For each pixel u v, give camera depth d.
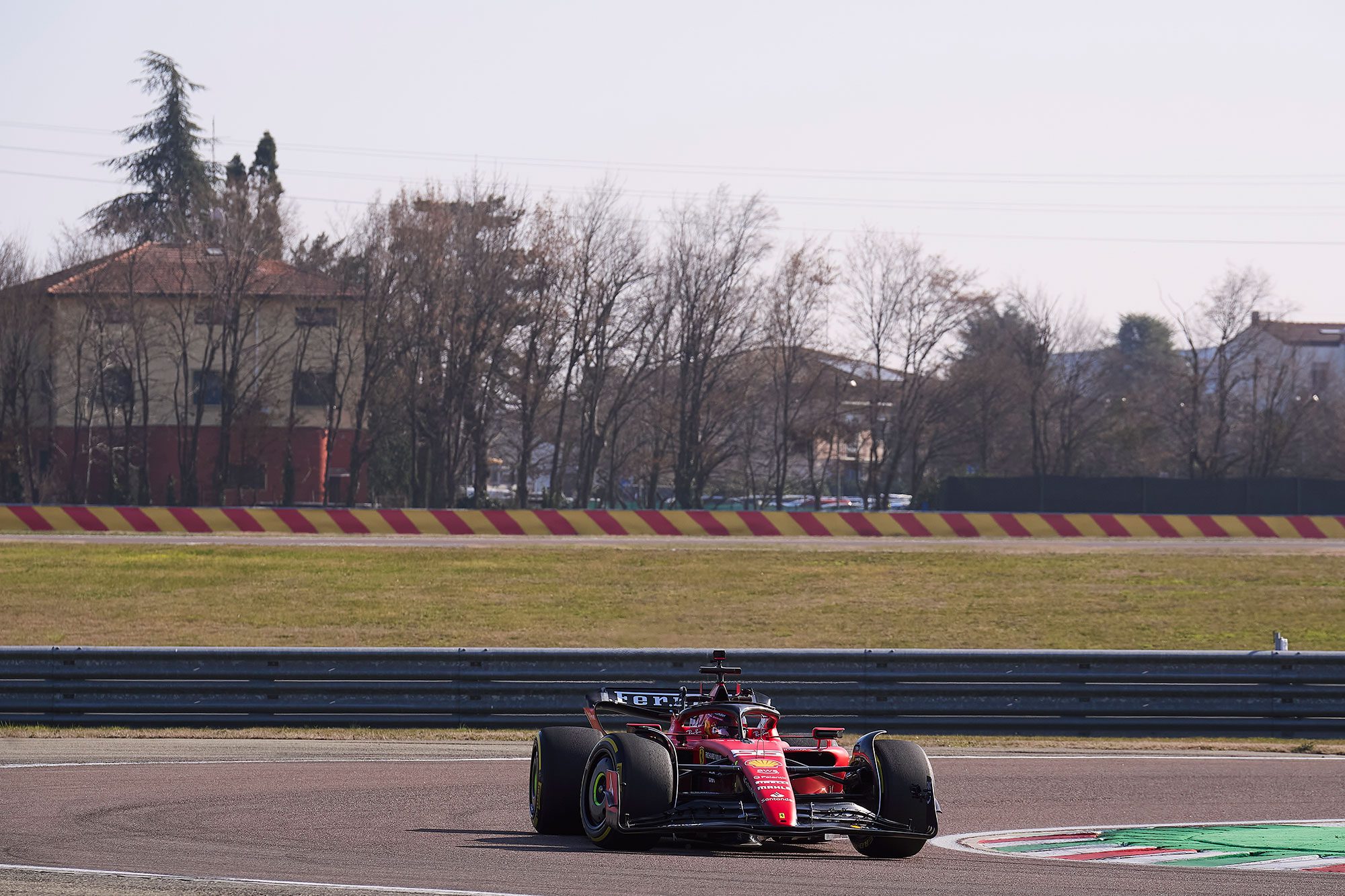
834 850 27.78
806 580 89.12
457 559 95.69
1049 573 93.88
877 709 47.53
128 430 197.88
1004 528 118.94
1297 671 48.28
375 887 21.45
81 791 33.12
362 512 111.94
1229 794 35.38
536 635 69.12
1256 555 105.56
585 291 199.38
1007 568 96.00
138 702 46.31
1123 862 25.50
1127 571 94.88
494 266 195.62
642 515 114.06
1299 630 73.25
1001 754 42.75
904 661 47.81
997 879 23.27
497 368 198.12
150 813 30.08
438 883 22.06
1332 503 167.25
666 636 69.50
